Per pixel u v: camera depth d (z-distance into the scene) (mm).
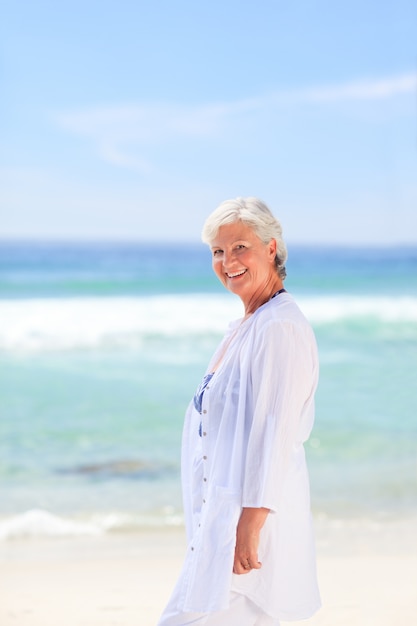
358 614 4422
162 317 20828
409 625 4223
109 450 10109
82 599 4832
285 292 2820
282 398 2596
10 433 11000
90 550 6207
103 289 27125
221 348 2904
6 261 40250
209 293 25266
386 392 13750
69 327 19719
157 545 6344
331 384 14477
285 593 2656
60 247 49906
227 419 2689
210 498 2654
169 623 2695
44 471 9078
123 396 13391
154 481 8602
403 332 19781
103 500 7867
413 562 5652
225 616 2656
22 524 6953
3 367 15883
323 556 5879
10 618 4449
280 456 2580
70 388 14031
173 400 13117
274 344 2621
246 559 2580
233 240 2781
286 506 2689
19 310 21609
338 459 9562
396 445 10211
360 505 7652
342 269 38500
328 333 19906
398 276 33406
